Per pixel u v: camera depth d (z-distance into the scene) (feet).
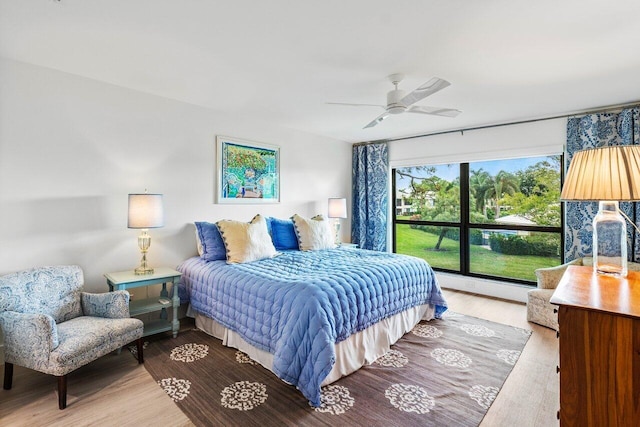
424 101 11.08
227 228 10.85
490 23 6.36
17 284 7.35
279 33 6.80
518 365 8.25
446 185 16.25
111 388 7.13
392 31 6.68
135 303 9.84
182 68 8.62
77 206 9.29
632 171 4.51
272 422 6.05
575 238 12.12
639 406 3.61
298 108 12.07
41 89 8.64
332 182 17.46
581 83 9.42
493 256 14.93
